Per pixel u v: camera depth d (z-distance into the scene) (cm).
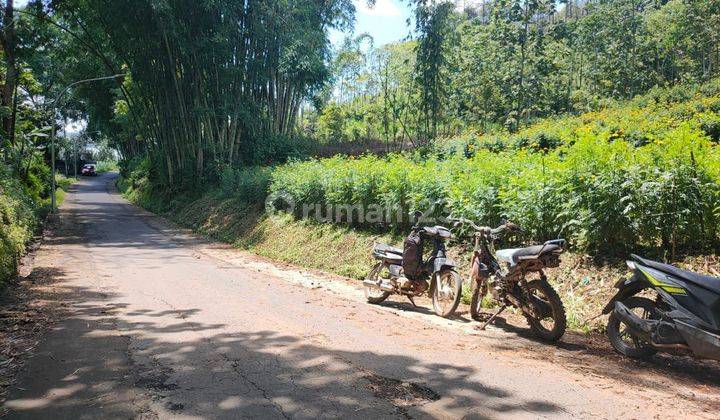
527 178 791
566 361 486
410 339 554
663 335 460
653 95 3647
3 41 2248
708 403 384
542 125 2509
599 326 599
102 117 4478
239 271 1085
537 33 3572
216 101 2764
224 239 1789
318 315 664
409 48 3328
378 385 406
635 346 504
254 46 2750
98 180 7081
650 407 372
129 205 3538
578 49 4988
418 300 810
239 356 474
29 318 618
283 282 948
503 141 2031
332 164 1526
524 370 453
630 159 671
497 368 456
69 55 2905
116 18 2344
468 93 3791
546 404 374
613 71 4481
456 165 1031
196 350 491
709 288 441
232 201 2208
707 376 452
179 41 2405
